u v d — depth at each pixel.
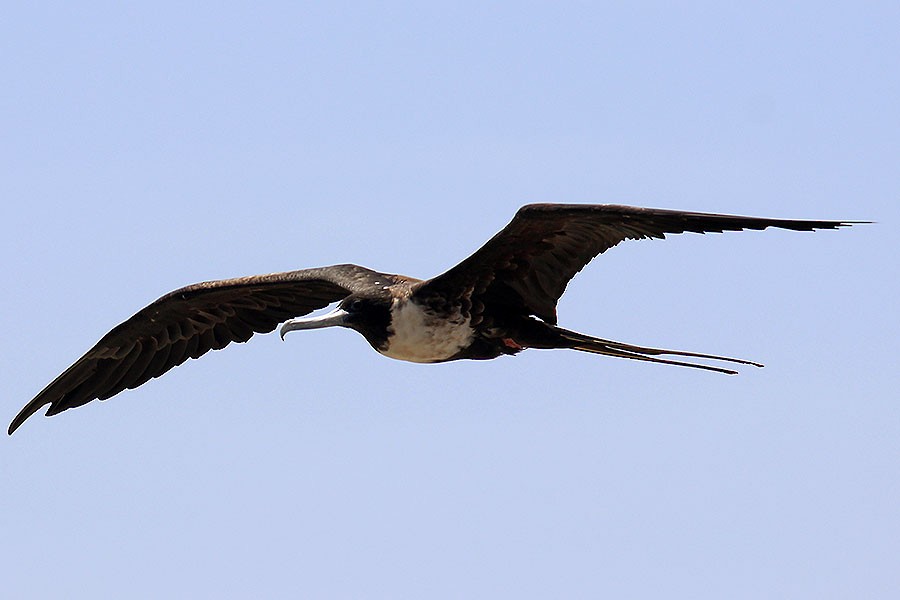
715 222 12.68
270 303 16.17
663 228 13.05
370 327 14.75
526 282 14.20
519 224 13.37
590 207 12.87
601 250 13.67
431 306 14.45
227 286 15.75
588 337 14.54
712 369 14.88
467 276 14.23
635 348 14.43
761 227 12.52
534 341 14.58
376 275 15.39
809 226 12.35
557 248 13.82
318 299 16.12
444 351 14.72
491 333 14.58
